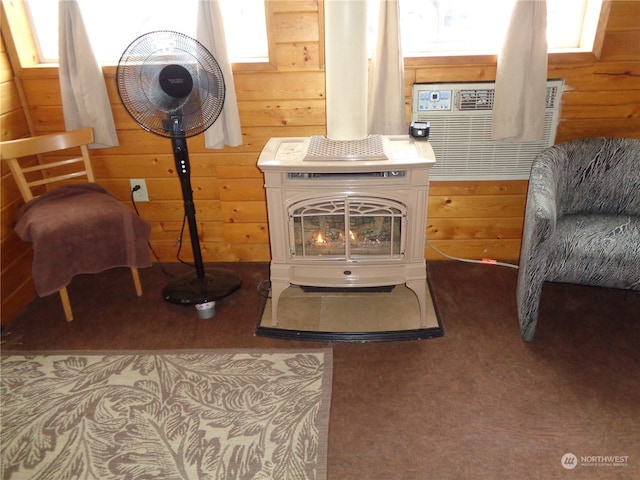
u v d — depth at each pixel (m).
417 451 1.70
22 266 2.57
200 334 2.30
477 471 1.62
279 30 2.33
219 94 2.16
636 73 2.34
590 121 2.46
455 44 2.46
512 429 1.77
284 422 1.82
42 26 2.56
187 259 2.94
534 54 2.21
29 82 2.53
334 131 2.18
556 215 2.15
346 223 2.05
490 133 2.44
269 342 2.24
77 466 1.68
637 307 2.38
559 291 2.51
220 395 1.95
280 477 1.62
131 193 2.77
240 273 2.78
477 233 2.76
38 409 1.91
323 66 2.39
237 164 2.65
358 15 1.96
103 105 2.45
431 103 2.43
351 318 2.35
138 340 2.28
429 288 2.55
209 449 1.72
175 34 2.03
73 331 2.36
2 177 2.41
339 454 1.70
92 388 2.00
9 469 1.68
